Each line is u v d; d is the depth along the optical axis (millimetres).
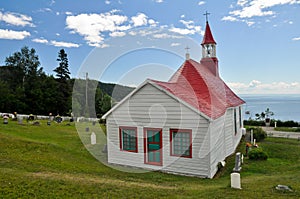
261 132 16875
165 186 6863
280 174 8820
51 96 38938
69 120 25047
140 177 7910
